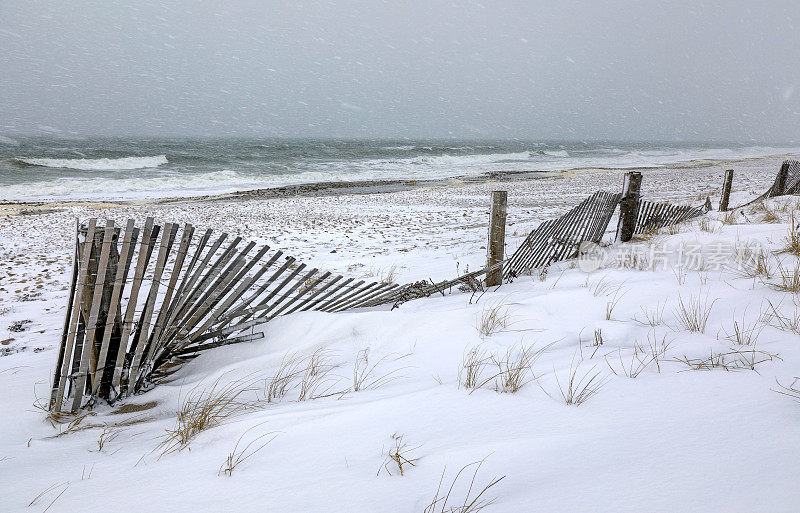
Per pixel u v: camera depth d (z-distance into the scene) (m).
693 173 35.19
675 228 7.76
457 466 1.87
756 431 1.94
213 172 34.22
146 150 52.69
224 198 23.09
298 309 4.77
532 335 3.63
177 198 23.08
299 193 25.55
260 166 39.34
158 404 2.96
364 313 4.01
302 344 3.64
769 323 3.33
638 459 1.81
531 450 1.94
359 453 2.04
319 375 3.17
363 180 34.19
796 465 1.68
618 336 3.49
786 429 1.93
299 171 37.38
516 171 41.31
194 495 1.80
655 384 2.53
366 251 10.05
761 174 32.25
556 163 53.44
